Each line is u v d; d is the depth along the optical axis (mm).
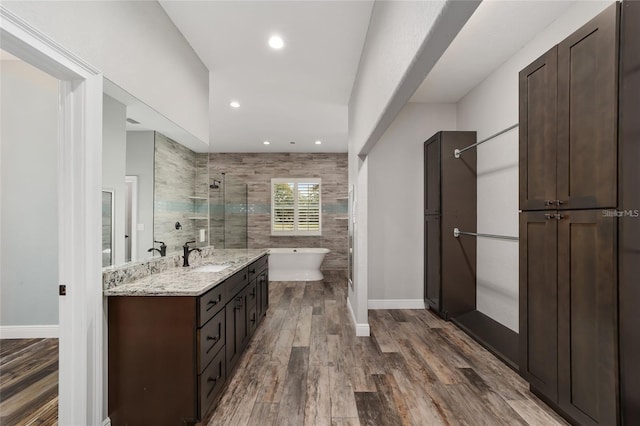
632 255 1377
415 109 4062
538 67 1915
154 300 1678
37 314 2928
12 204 2938
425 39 1024
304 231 6848
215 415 1833
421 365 2461
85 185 1475
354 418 1804
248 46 2639
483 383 2189
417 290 4055
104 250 1850
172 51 2330
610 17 1437
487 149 3320
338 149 6633
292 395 2041
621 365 1408
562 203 1726
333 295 4785
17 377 2211
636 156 1358
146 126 2426
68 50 1360
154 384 1668
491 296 3246
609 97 1446
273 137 5613
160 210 2660
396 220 4047
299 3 2104
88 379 1496
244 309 2693
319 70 3053
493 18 2316
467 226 3525
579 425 1652
